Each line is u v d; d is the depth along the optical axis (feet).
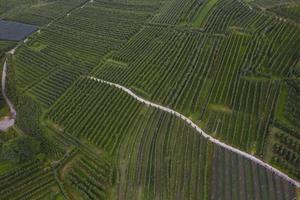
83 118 400.06
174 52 472.44
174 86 411.95
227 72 412.16
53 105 437.17
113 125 381.40
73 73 484.74
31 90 469.16
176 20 553.64
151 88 419.54
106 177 324.39
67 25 618.44
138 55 491.31
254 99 365.81
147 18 592.19
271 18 489.26
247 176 296.92
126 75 454.81
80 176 329.52
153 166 325.42
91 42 552.00
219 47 453.58
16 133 407.64
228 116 359.25
